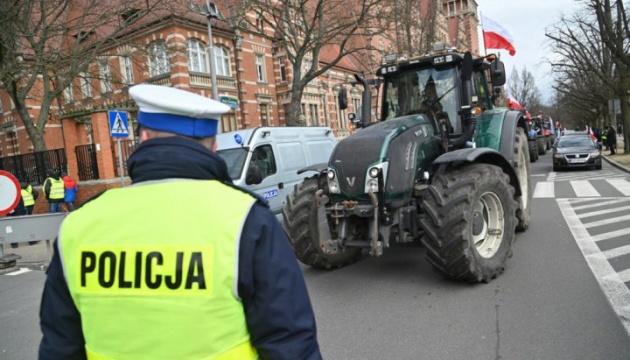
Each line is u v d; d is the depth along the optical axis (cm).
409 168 535
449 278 544
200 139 159
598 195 1164
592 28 2333
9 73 1375
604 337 376
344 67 3831
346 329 430
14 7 1294
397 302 486
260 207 153
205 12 1814
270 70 3059
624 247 636
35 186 1650
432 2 2559
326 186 580
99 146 1461
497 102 852
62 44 1666
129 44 1603
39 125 1598
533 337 385
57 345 151
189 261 139
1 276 849
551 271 549
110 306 143
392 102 691
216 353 138
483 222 533
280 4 1997
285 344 143
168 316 138
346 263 632
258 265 143
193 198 146
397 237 536
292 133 1030
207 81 2520
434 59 646
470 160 507
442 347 381
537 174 1877
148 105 152
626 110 2500
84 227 149
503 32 2012
